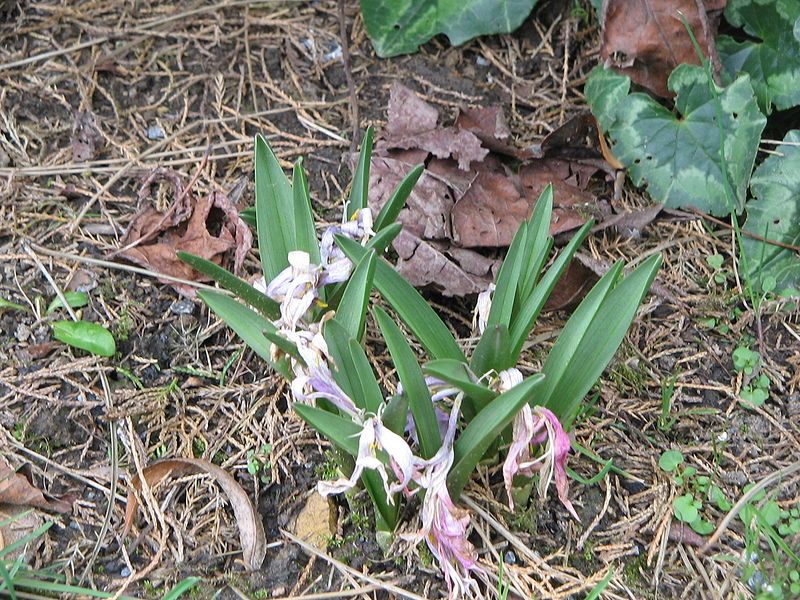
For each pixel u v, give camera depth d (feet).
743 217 1.95
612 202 1.97
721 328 1.80
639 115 1.95
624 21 1.96
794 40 1.96
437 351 1.45
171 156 2.03
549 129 2.06
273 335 1.33
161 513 1.55
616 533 1.55
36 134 2.06
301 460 1.62
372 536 1.53
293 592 1.48
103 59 2.17
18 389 1.68
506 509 1.55
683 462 1.62
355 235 1.50
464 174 1.91
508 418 1.28
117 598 1.43
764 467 1.63
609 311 1.41
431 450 1.41
